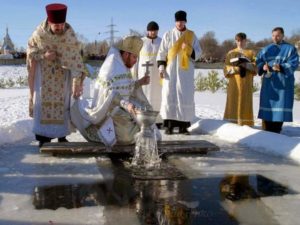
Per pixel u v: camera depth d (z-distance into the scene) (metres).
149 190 4.69
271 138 6.92
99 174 5.30
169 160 6.09
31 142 7.39
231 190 4.71
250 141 7.22
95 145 6.27
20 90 23.73
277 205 4.24
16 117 10.76
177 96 8.50
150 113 5.76
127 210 4.06
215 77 24.16
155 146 5.94
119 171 5.45
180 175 5.27
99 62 42.47
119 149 6.15
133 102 6.53
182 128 8.62
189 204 4.24
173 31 8.61
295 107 14.62
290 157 6.21
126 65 6.43
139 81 6.57
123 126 6.29
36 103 6.59
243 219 3.85
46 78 6.55
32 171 5.42
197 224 3.71
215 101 17.09
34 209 4.08
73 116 6.57
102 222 3.76
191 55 8.54
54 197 4.43
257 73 9.29
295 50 8.73
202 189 4.74
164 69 8.59
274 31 8.80
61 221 3.78
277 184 4.96
